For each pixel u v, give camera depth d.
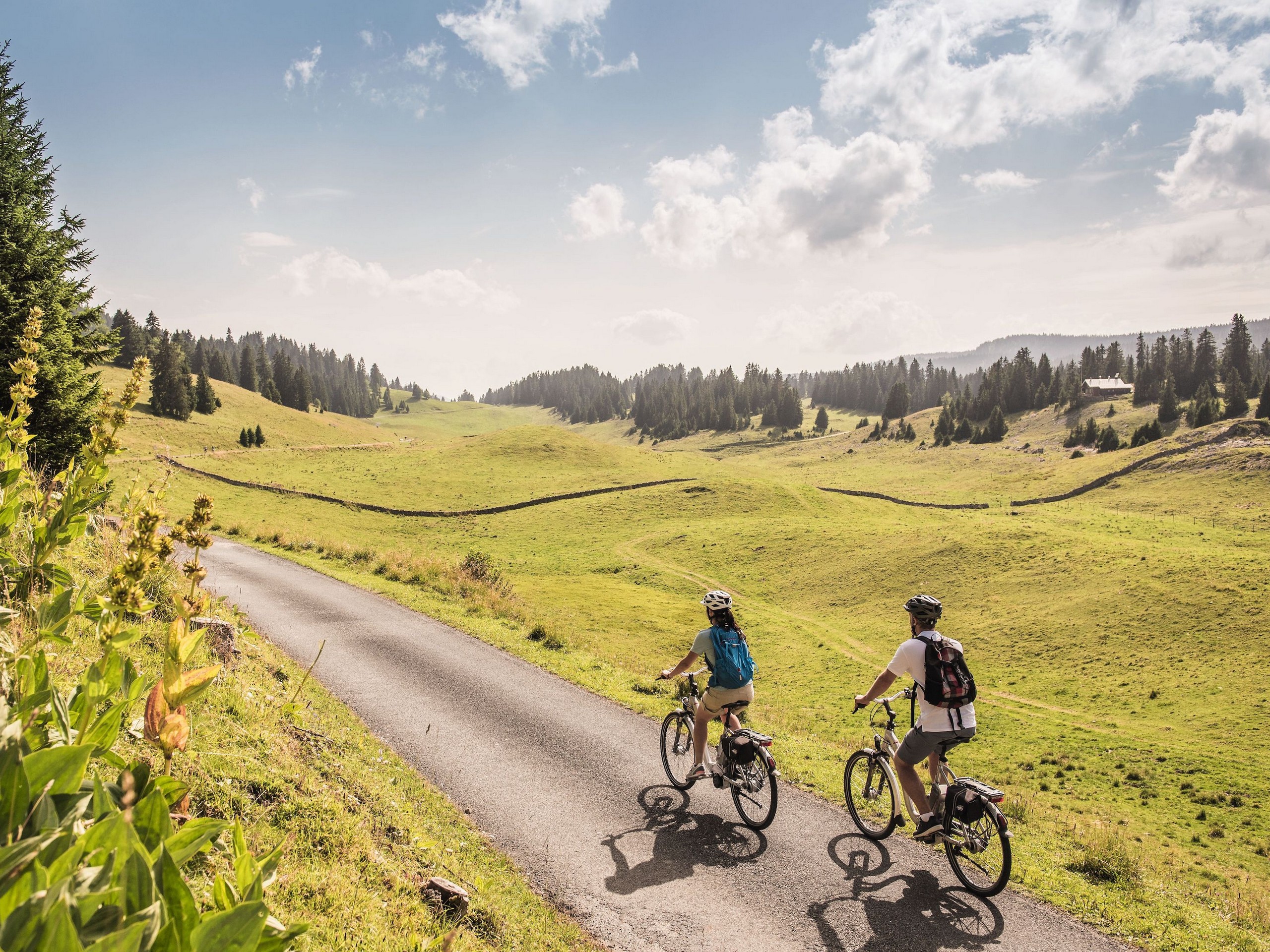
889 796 8.45
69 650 5.49
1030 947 5.81
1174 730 36.09
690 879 6.71
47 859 1.16
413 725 10.51
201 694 2.06
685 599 63.25
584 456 130.12
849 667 45.47
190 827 1.70
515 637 17.45
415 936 3.71
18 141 20.91
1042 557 65.00
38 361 18.12
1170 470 124.00
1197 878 17.52
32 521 3.42
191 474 84.69
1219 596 50.66
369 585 23.31
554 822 7.81
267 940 1.43
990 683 45.16
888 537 76.56
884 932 5.95
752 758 7.53
